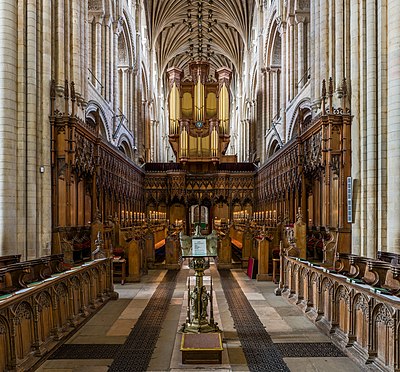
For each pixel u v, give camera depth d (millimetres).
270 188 25828
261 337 7402
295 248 11125
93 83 20516
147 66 37094
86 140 15938
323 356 6410
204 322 7535
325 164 13547
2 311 5223
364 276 8203
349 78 13516
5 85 11812
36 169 12648
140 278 14195
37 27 12977
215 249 7531
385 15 11703
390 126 11258
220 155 35625
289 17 22016
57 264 9727
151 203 32531
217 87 37906
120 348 6852
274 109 28484
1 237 11508
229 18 42156
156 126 43406
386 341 5457
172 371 5855
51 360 6301
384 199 11773
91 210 16953
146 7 35844
